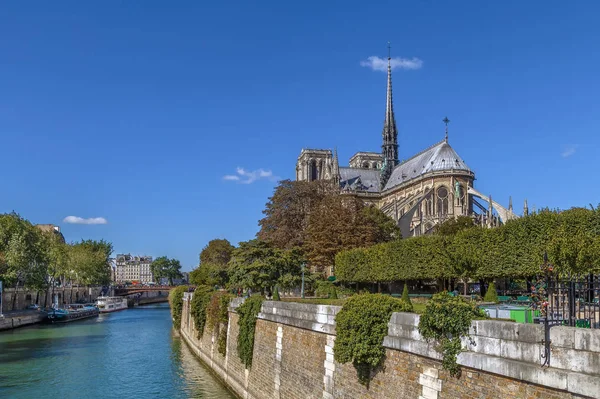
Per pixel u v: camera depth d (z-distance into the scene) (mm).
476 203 139250
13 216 123000
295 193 112188
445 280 77250
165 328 103125
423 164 156125
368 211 104625
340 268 83062
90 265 177375
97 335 90500
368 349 22766
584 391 13477
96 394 46656
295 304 32250
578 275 23562
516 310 23625
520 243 55125
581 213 50562
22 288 131625
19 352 70312
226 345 50188
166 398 44938
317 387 28422
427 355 19469
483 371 17016
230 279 74438
